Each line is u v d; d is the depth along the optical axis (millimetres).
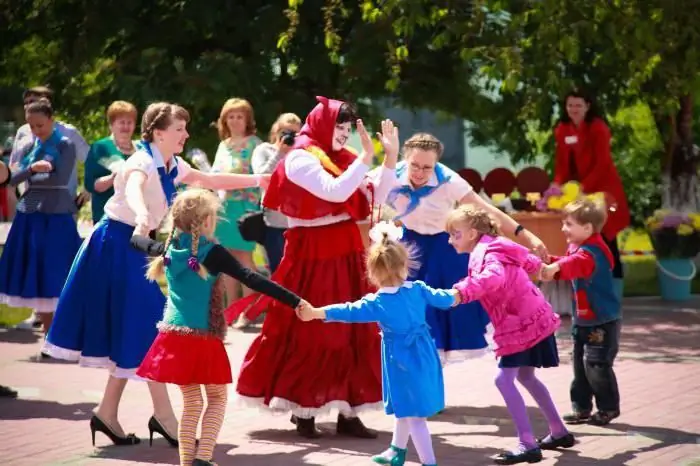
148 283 6992
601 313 7398
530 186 13266
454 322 7781
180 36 14055
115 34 14055
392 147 7043
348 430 7312
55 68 14789
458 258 7766
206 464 6109
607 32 12219
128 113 10195
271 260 11594
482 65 13938
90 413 8094
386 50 13656
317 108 7250
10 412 8141
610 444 6969
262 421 7785
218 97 13102
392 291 6105
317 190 6926
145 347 6895
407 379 6027
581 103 12711
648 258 19328
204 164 12477
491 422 7691
